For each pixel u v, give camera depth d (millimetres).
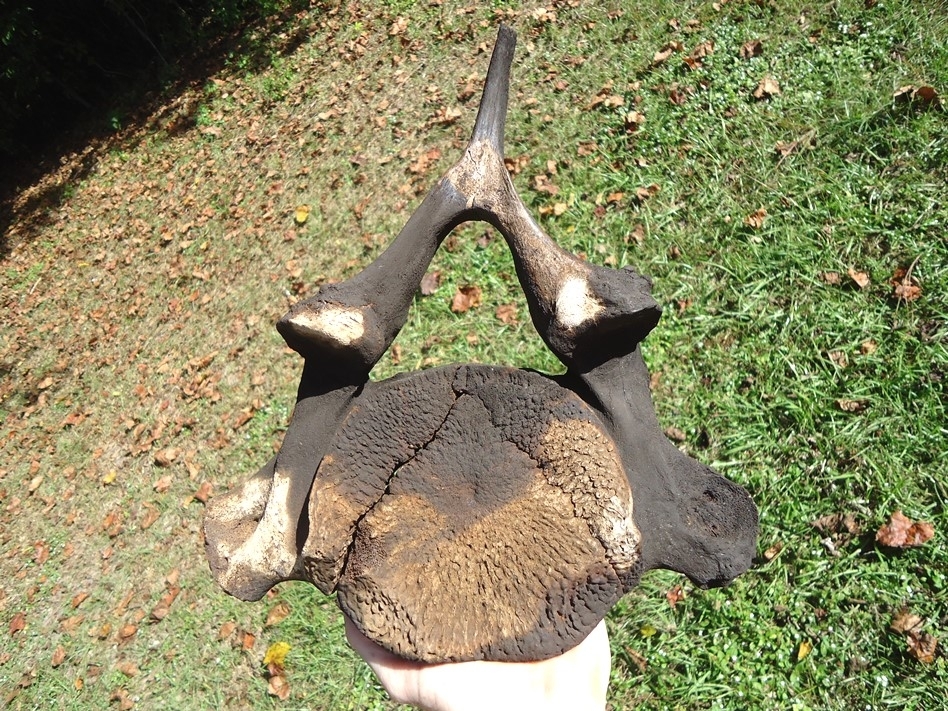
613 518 1477
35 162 9000
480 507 1581
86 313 6074
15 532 4645
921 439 2785
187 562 3936
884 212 3348
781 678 2596
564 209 4129
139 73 9078
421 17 6520
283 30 7855
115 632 3830
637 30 4934
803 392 3055
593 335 1535
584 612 1485
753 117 4004
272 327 4703
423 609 1543
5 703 3805
